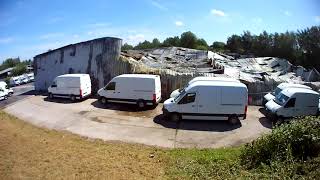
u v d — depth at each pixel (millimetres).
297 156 11531
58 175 11039
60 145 15414
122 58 30125
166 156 14281
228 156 13641
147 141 17469
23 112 25125
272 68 39125
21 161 12219
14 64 96938
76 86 28016
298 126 12195
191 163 13055
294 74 37188
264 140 12570
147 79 24562
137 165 12828
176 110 20703
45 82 34688
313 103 20391
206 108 20422
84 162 12695
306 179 9859
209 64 35875
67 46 32406
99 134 18766
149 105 25125
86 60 31562
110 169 12062
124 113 23500
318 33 51750
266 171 11109
